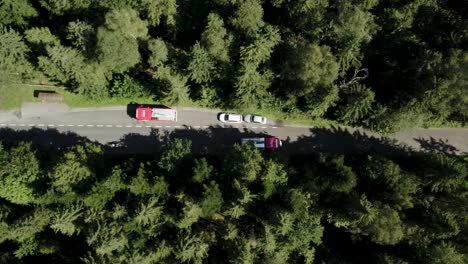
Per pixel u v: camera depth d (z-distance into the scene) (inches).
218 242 2915.8
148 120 3257.9
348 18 2805.1
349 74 3297.2
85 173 2812.5
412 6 3061.0
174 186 2888.8
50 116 3275.1
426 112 3002.0
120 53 2851.9
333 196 2815.0
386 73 3257.9
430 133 3356.3
